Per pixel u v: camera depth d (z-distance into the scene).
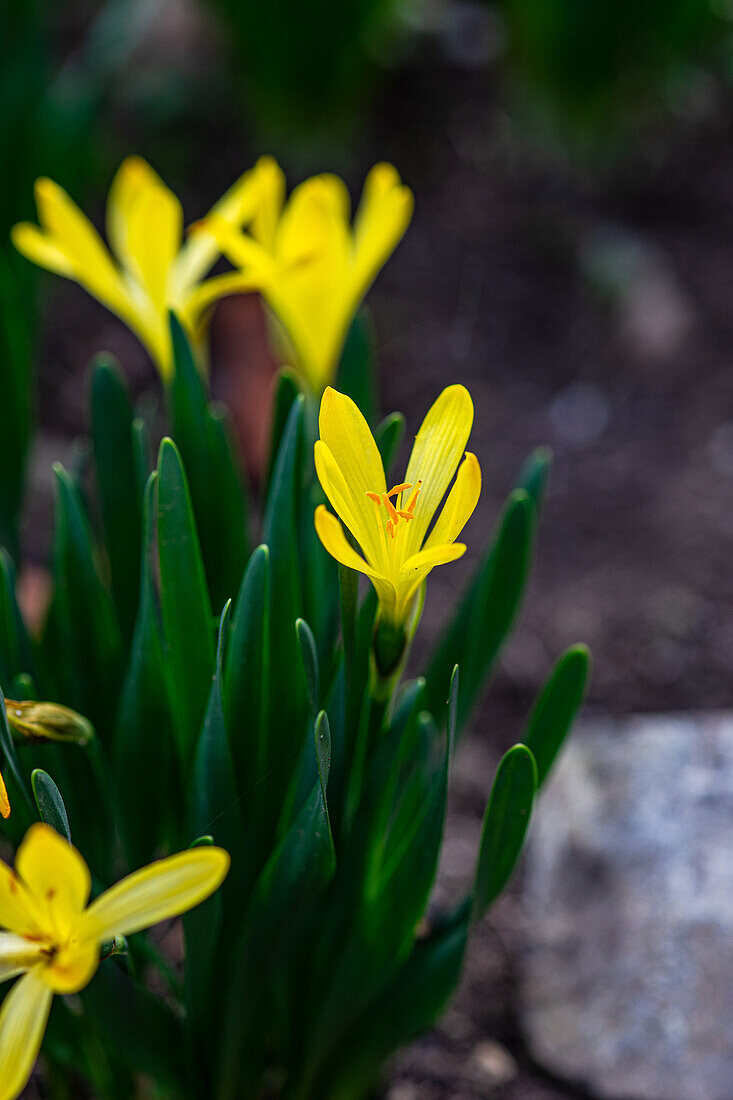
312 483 0.48
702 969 0.55
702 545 0.74
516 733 0.65
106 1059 0.49
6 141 0.68
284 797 0.47
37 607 0.62
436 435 0.43
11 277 0.61
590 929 0.57
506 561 0.48
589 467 0.80
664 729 0.60
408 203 0.49
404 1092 0.55
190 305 0.50
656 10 0.91
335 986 0.47
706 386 0.86
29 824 0.47
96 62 0.84
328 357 0.51
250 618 0.45
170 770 0.48
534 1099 0.55
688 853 0.57
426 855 0.46
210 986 0.47
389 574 0.43
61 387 0.82
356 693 0.46
